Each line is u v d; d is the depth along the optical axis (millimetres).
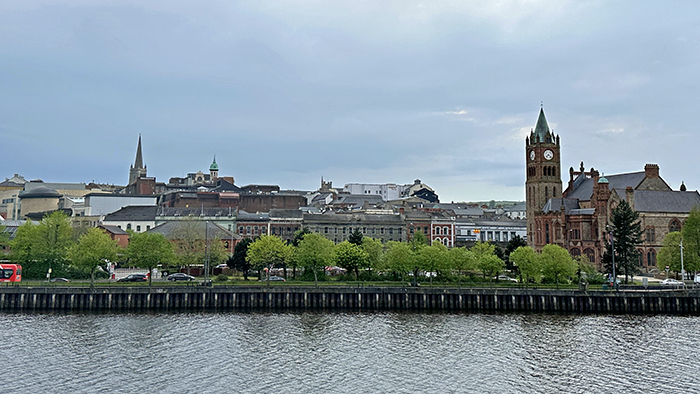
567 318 106688
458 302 116562
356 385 66188
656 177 178125
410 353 80000
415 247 139500
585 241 171750
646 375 70625
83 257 114188
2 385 64875
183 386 65250
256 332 91938
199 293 114438
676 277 147750
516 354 79938
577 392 64500
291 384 66312
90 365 72688
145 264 124062
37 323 96812
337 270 151125
